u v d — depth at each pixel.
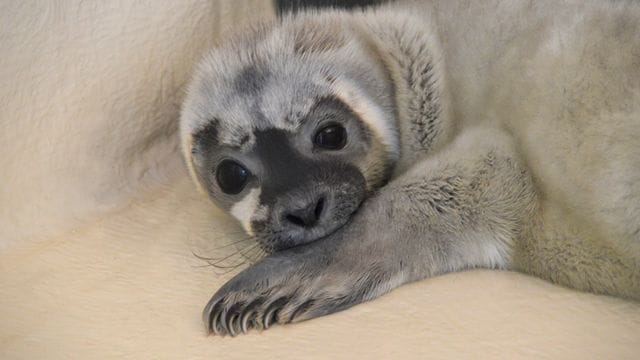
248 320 3.95
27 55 4.88
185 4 5.45
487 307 3.86
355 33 4.92
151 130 5.50
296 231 4.24
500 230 4.17
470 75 4.52
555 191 4.02
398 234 4.17
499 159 4.21
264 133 4.50
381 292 4.07
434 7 4.82
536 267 4.11
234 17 5.88
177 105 5.45
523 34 4.36
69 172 5.12
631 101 3.85
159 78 5.43
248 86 4.62
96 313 4.18
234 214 4.71
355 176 4.46
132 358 3.79
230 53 4.83
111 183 5.28
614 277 3.92
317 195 4.26
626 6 4.14
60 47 4.99
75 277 4.53
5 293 4.45
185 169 5.57
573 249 3.99
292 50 4.75
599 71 3.97
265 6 6.04
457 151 4.30
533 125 4.12
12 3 4.79
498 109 4.36
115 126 5.29
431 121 4.65
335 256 4.13
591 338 3.60
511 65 4.34
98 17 5.10
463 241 4.19
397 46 4.75
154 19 5.32
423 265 4.15
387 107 4.76
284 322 3.96
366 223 4.21
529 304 3.86
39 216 4.97
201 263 4.56
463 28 4.61
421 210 4.21
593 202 3.89
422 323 3.79
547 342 3.59
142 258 4.66
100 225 5.05
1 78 4.81
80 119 5.12
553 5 4.34
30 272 4.63
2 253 4.82
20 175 4.94
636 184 3.78
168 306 4.18
